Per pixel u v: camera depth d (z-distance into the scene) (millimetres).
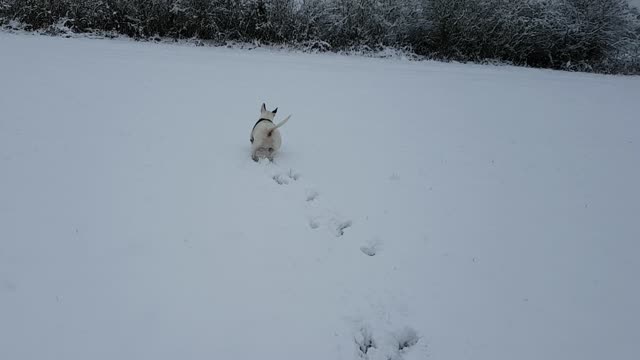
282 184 5723
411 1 17156
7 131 6145
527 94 11930
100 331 3373
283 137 7215
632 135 9023
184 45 14391
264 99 8977
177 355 3258
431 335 3723
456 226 5250
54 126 6496
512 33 17531
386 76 12484
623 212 5891
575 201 6086
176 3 14375
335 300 3961
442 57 17250
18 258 3965
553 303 4184
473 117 9344
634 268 4766
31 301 3553
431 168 6652
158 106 7832
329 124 7984
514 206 5816
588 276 4594
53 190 4977
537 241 5113
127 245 4293
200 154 6188
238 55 13500
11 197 4762
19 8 13594
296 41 15727
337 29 15984
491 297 4191
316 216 5141
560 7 18422
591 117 10133
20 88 7875
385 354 3529
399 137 7730
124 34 14648
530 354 3611
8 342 3188
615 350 3705
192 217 4820
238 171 5840
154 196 5094
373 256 4594
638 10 20766
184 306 3693
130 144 6234
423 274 4406
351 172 6234
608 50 18812
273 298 3893
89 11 14125
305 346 3479
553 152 7746
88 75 9211
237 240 4559
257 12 15258
